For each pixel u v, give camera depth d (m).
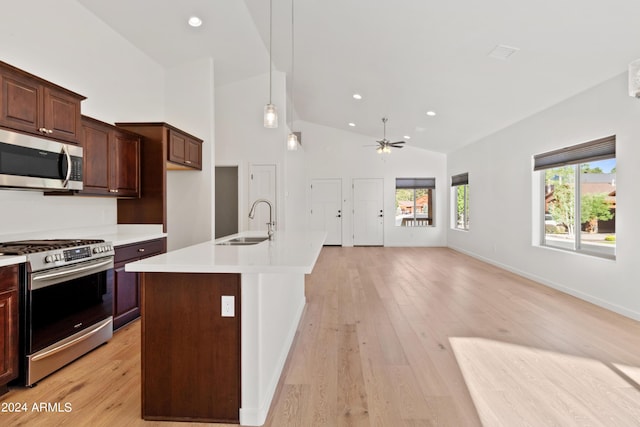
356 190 9.87
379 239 9.85
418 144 9.23
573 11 2.84
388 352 2.81
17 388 2.24
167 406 1.93
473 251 7.74
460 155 8.49
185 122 5.02
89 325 2.74
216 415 1.91
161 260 1.99
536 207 5.36
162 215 3.99
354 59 4.92
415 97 5.80
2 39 2.80
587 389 2.23
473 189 7.68
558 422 1.89
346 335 3.19
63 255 2.47
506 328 3.33
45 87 2.66
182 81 5.02
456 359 2.67
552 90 4.29
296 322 3.40
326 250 9.07
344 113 7.87
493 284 5.16
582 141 4.24
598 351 2.79
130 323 3.41
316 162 9.92
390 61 4.68
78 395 2.17
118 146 3.65
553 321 3.51
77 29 3.52
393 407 2.04
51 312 2.40
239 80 6.14
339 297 4.50
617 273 3.74
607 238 4.05
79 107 2.99
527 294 4.57
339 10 3.76
